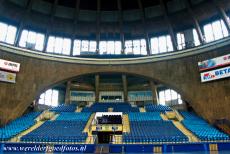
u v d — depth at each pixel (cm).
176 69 3147
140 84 3719
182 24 3322
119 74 3453
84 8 3541
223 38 2778
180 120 2822
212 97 2772
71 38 3519
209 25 3144
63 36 3531
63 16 3478
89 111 3272
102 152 1908
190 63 3062
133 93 3728
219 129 2552
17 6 3134
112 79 3741
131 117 2961
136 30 3572
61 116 3009
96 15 3572
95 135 2314
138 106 3581
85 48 3588
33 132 2383
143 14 3491
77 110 3322
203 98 2850
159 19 3438
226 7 2911
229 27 2853
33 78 3066
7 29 3128
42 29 3394
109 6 3556
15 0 3106
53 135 2288
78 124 2697
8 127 2553
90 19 3578
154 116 3012
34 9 3278
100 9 3553
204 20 3166
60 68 3269
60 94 3728
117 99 3725
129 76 3528
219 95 2716
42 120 2870
